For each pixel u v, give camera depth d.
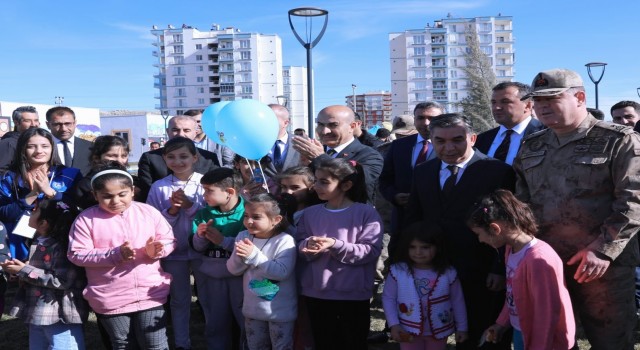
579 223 2.74
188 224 3.78
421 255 3.09
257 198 3.24
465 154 3.14
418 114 4.35
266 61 101.75
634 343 4.11
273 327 3.24
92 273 3.22
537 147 2.95
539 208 2.89
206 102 103.00
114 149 3.96
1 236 3.71
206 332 3.73
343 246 3.09
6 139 5.38
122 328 3.24
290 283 3.28
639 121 5.68
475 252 3.11
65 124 5.30
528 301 2.66
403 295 3.14
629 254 2.76
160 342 3.32
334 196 3.27
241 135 3.66
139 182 4.35
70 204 3.69
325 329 3.26
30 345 3.38
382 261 5.83
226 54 101.75
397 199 4.12
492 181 3.09
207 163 4.61
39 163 3.71
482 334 3.08
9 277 3.66
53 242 3.30
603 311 2.78
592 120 2.78
